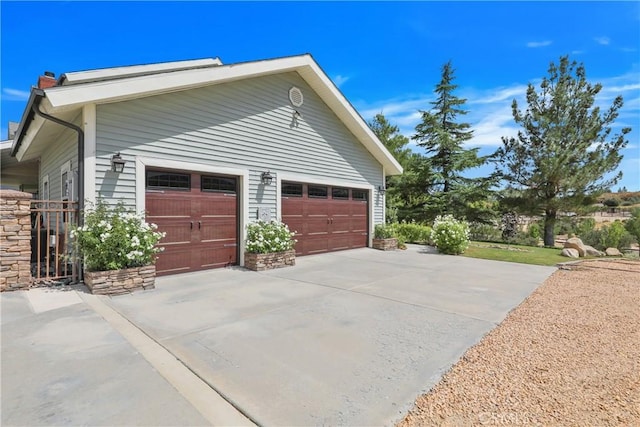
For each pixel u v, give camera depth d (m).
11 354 3.16
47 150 9.62
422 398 2.55
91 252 5.50
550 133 15.52
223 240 8.09
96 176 6.05
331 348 3.47
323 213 10.95
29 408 2.31
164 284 6.37
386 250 12.31
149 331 3.87
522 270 8.57
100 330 3.82
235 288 6.12
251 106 8.56
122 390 2.57
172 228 7.15
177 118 7.15
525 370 3.03
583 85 15.34
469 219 19.06
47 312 4.43
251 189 8.55
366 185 12.60
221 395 2.56
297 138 9.84
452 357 3.29
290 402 2.47
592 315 4.75
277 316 4.52
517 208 16.75
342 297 5.57
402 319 4.46
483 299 5.59
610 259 11.17
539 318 4.59
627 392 2.65
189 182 7.45
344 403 2.47
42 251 8.70
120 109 6.38
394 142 22.16
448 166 19.28
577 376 2.92
